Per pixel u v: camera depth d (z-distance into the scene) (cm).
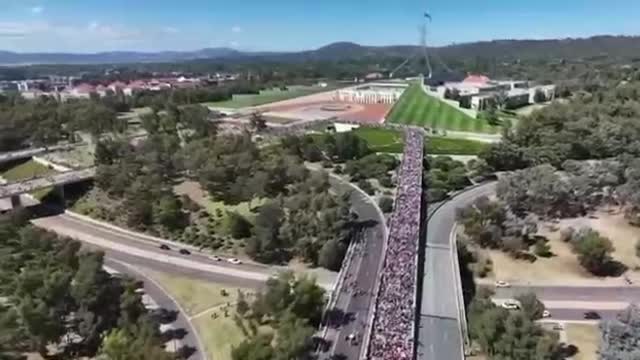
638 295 19700
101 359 15875
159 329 17788
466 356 15462
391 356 13712
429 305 17788
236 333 17775
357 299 18788
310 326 16638
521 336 15238
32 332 16425
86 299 17612
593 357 15988
